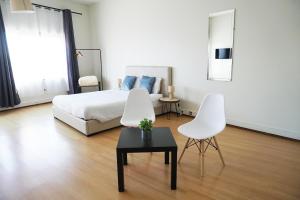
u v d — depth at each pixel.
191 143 3.00
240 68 3.45
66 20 5.79
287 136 3.13
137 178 2.21
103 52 6.25
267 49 3.11
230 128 3.62
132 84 4.93
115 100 3.78
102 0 5.77
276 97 3.15
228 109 3.73
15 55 5.11
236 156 2.62
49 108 5.30
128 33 5.32
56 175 2.29
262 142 3.03
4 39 4.80
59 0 5.72
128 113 2.87
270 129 3.29
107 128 3.63
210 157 2.61
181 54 4.29
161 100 4.23
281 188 1.99
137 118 2.87
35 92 5.62
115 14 5.55
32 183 2.15
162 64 4.70
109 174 2.30
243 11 3.27
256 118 3.41
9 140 3.29
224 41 3.57
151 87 4.56
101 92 4.69
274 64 3.08
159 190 2.01
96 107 3.40
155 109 4.36
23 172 2.36
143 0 4.77
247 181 2.11
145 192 1.98
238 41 3.40
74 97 4.15
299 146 2.88
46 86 5.81
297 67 2.89
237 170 2.32
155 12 4.58
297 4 2.76
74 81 6.15
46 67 5.72
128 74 5.32
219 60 3.69
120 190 1.99
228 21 3.46
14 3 3.25
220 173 2.26
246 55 3.34
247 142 3.04
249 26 3.24
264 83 3.23
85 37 6.47
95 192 1.99
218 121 2.42
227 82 3.66
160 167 2.43
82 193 1.98
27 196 1.95
